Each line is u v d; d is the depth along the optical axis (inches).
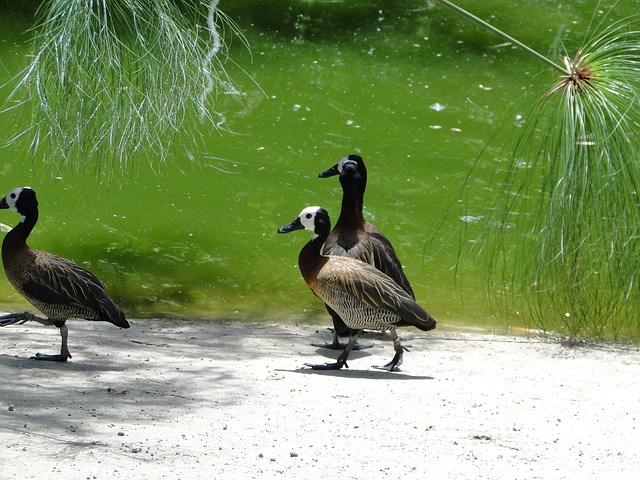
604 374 502.9
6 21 1055.0
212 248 718.5
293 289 666.2
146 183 802.2
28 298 464.1
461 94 994.7
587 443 370.3
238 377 449.4
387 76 1027.9
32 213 469.7
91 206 766.5
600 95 406.6
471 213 770.2
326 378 462.0
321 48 1077.8
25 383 401.7
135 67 359.9
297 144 884.0
